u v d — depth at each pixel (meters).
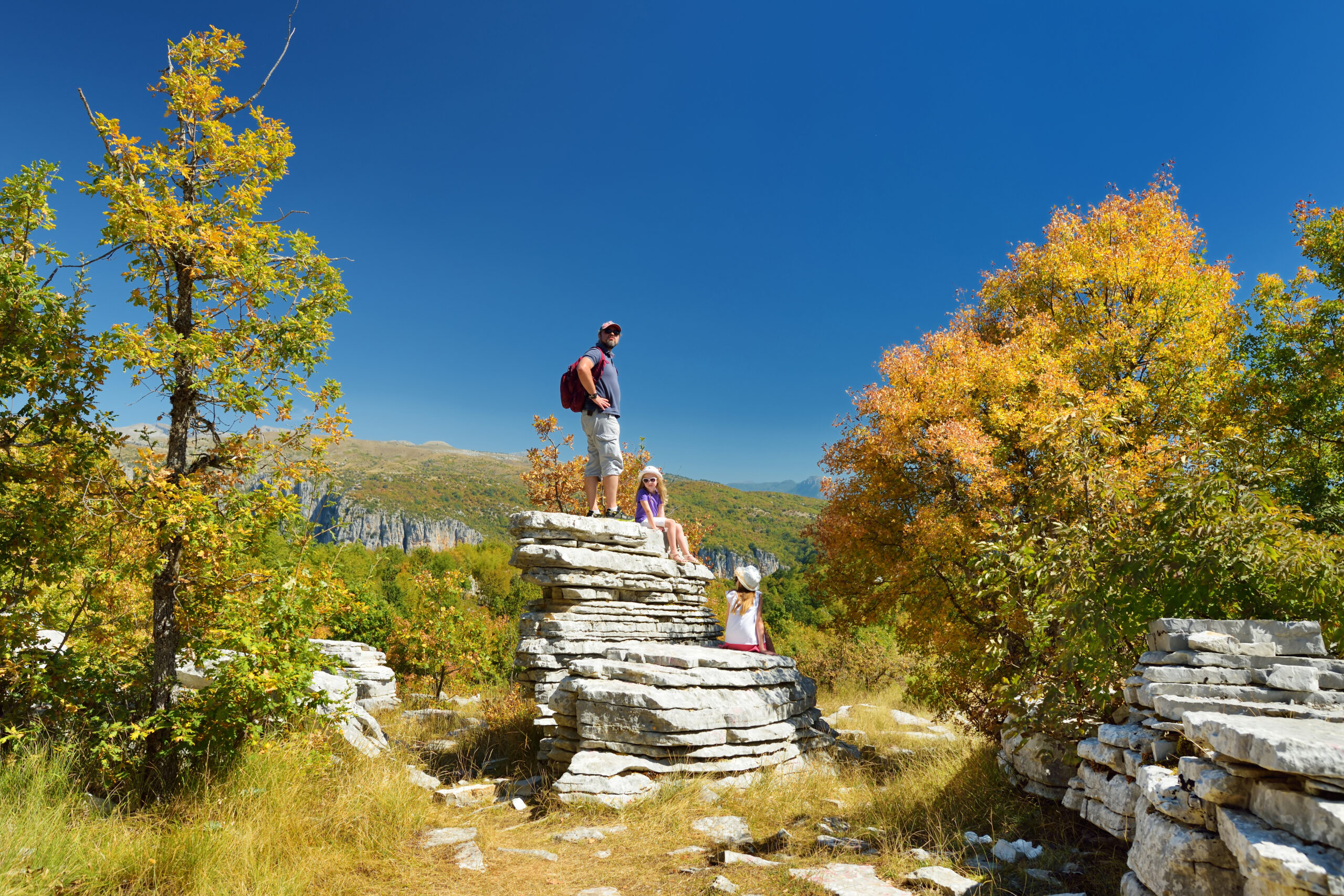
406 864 4.67
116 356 5.27
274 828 4.75
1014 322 17.31
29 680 5.63
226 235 5.81
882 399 12.75
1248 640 4.15
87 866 3.95
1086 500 6.10
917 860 4.53
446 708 12.63
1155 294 15.62
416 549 60.75
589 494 9.72
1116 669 5.12
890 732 11.17
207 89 5.95
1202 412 15.31
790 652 21.55
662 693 6.62
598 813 5.87
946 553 11.16
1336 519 9.80
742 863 4.67
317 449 6.22
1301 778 2.66
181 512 5.34
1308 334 17.33
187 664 7.50
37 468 5.58
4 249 5.38
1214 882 2.98
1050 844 4.75
